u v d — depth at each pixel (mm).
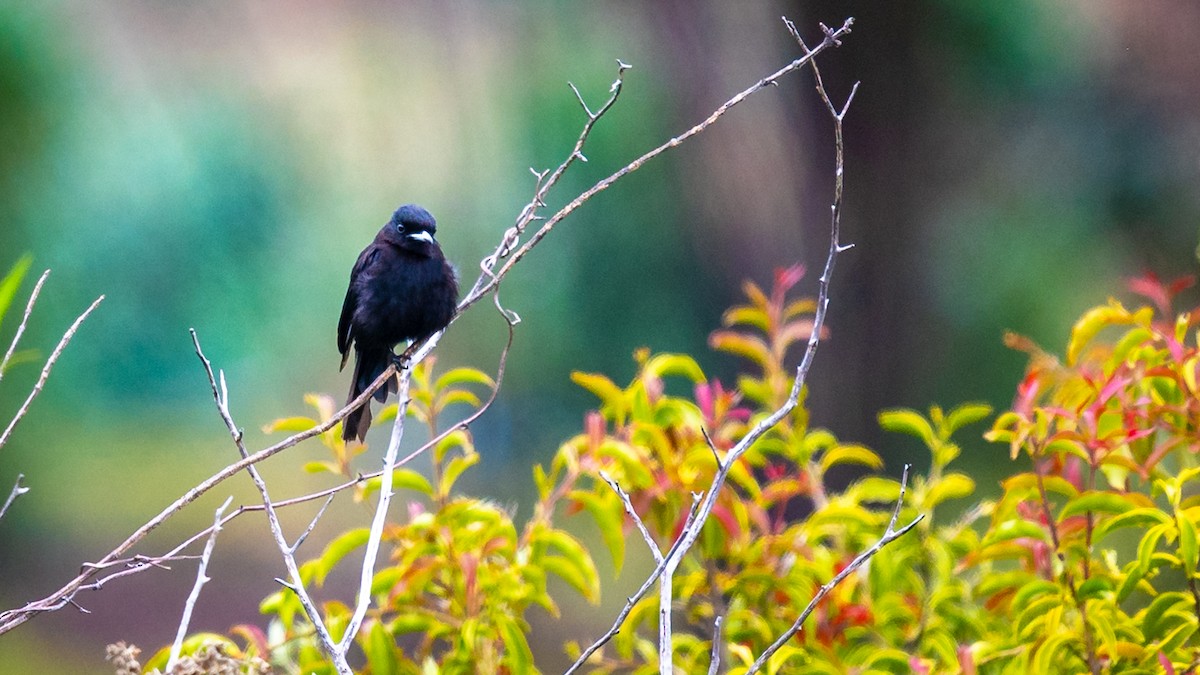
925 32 14031
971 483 5637
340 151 24750
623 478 5477
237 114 24516
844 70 14008
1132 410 5031
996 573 5969
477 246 22625
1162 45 16484
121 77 23016
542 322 22328
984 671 5309
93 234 25672
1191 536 4508
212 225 27094
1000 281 17375
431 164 22234
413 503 5566
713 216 17703
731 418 6043
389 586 5387
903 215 14242
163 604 22031
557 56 19875
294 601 5254
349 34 21266
